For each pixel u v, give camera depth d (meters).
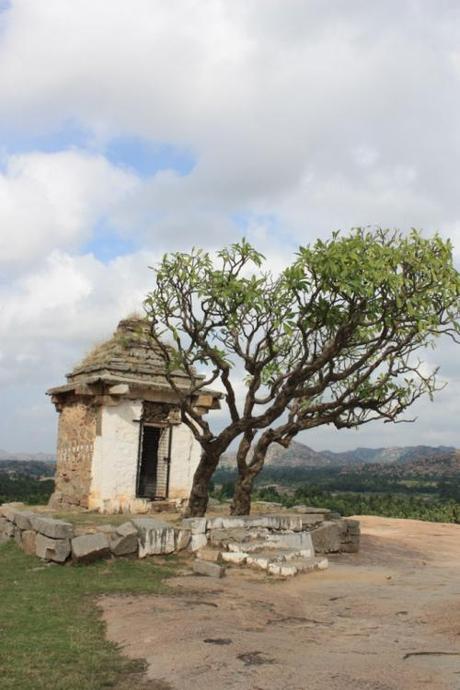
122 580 10.41
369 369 15.12
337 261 12.94
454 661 6.50
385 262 13.34
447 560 14.95
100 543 11.81
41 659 6.46
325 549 14.26
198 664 6.21
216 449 14.58
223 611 8.48
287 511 17.72
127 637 7.23
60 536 11.70
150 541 12.20
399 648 7.02
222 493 27.55
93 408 17.34
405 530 20.14
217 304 13.78
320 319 13.91
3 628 7.59
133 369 17.55
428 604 9.38
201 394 18.23
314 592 10.27
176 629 7.40
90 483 16.78
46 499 25.77
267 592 9.97
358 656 6.61
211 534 12.91
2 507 16.73
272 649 6.75
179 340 13.95
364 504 31.19
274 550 12.79
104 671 6.13
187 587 10.04
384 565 13.48
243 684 5.70
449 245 14.07
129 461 17.09
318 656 6.59
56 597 9.23
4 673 6.04
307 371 14.36
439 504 32.38
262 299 13.66
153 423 17.78
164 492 17.83
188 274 13.61
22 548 13.29
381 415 16.28
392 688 5.58
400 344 14.88
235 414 14.89
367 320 14.17
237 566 11.86
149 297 13.91
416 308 13.84
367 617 8.67
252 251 13.70
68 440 18.45
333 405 15.73
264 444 15.73
